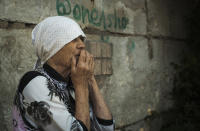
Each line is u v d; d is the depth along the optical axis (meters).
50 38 1.22
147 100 3.42
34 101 1.14
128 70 3.05
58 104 1.18
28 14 1.91
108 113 1.42
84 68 1.25
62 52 1.24
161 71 3.74
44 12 2.04
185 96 4.09
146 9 3.42
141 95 3.30
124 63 2.99
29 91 1.15
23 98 1.17
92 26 2.55
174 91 4.06
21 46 1.87
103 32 2.70
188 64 4.22
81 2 2.42
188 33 4.52
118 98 2.89
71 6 2.30
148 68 3.44
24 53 1.88
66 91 1.30
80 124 1.18
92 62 1.29
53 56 1.25
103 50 2.65
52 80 1.24
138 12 3.26
